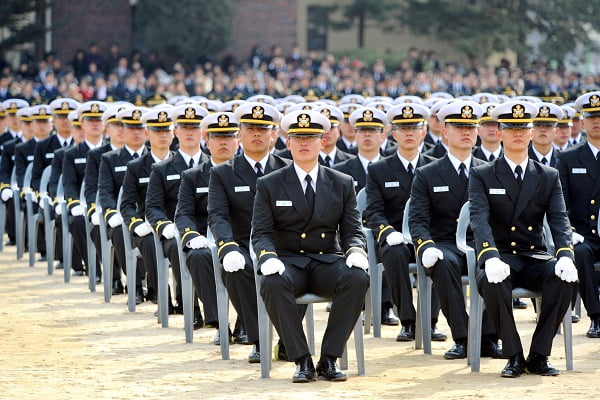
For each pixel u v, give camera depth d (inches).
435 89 3002.0
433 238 1031.0
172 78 3235.7
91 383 834.2
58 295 1291.8
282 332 834.8
